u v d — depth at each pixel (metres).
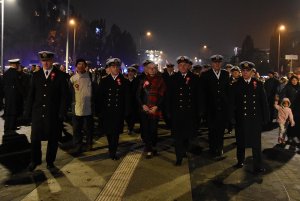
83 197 5.80
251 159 8.59
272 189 6.45
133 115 11.26
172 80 7.95
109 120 8.16
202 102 7.94
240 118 7.48
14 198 5.72
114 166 7.65
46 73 7.23
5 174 6.99
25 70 16.88
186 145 8.68
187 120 7.84
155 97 8.43
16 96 11.40
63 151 9.02
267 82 15.48
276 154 9.29
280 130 10.65
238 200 5.86
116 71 8.30
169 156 8.65
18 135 11.04
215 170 7.55
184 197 5.91
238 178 7.04
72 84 8.89
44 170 7.27
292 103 11.06
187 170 7.44
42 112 7.12
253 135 7.39
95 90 8.83
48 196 5.82
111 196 5.87
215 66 8.83
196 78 7.99
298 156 9.09
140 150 9.24
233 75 11.24
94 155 8.62
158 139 10.91
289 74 14.70
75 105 8.84
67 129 12.24
